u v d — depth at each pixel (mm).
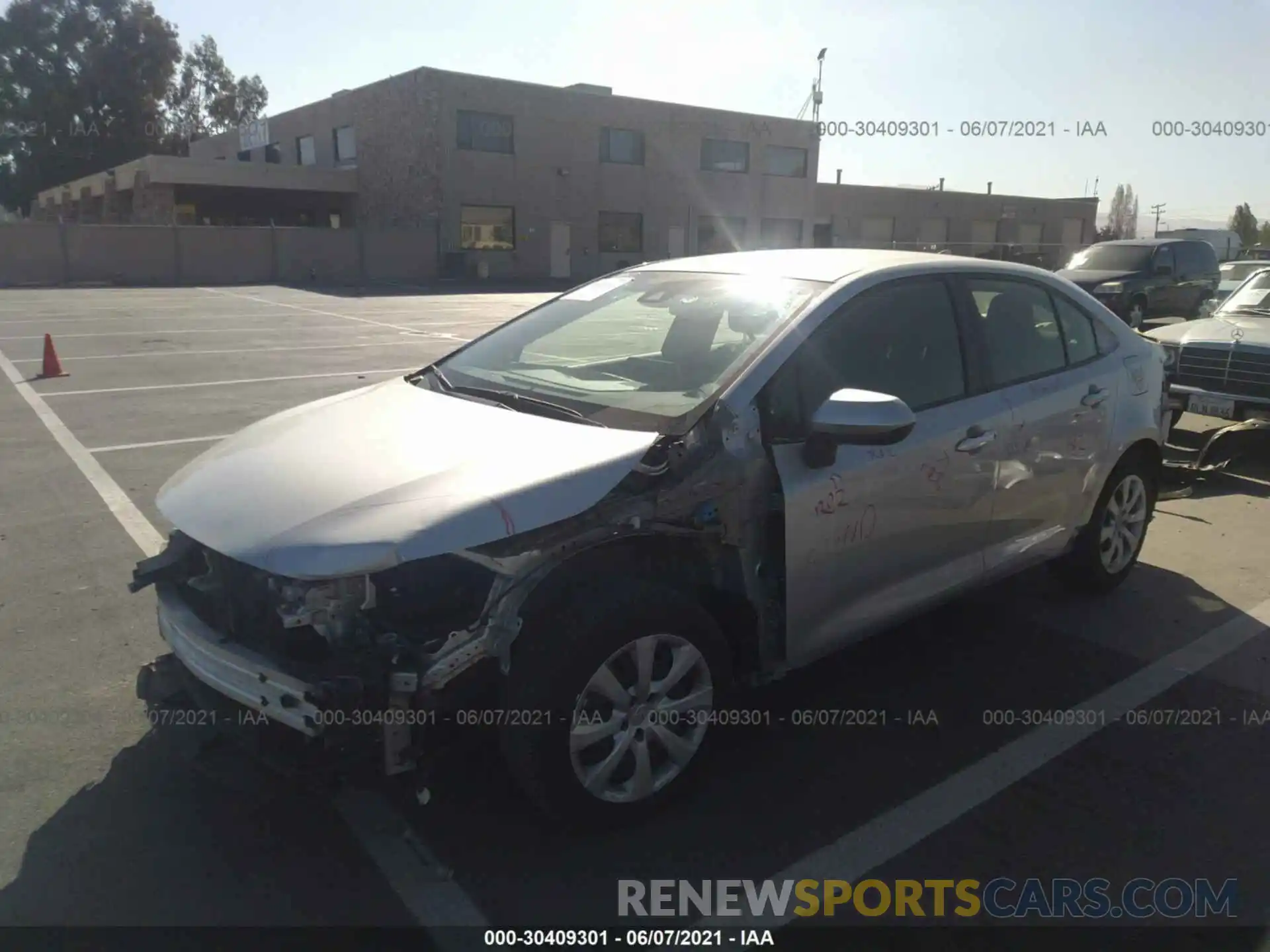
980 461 3973
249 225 45188
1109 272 18562
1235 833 3211
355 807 3285
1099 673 4312
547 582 2914
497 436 3289
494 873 2982
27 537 5793
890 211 49750
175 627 3170
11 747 3574
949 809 3328
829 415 3199
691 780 3312
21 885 2883
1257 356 7656
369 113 39500
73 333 17219
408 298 27859
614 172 40469
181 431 8719
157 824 3172
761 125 44031
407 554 2693
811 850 3115
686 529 3148
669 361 3666
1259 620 4883
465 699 2855
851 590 3625
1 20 60594
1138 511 5223
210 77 70375
